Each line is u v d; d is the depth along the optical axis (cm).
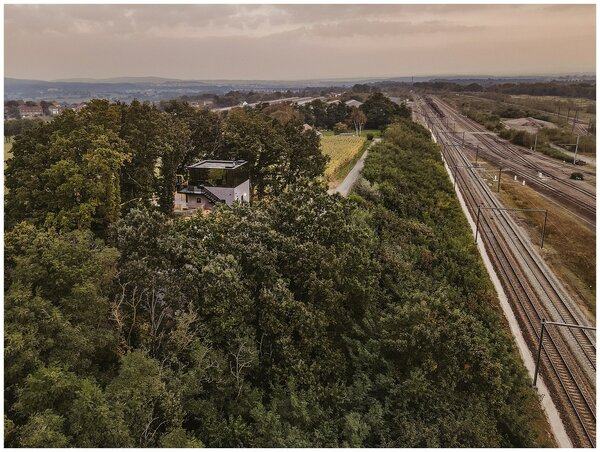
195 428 2739
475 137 16638
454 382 3253
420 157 11144
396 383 3238
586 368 4097
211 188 5747
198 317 2920
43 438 1878
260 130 6400
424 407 3119
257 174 6556
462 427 2956
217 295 2927
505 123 18775
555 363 4125
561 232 7475
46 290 2470
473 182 10319
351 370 3381
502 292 5369
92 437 2062
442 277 5184
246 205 4156
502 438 3197
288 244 3506
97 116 4538
